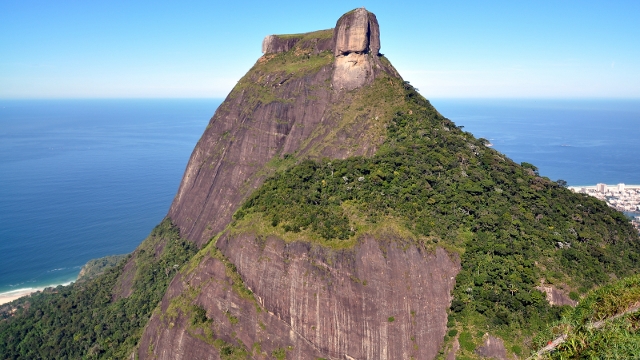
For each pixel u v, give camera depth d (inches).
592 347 1120.8
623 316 1240.2
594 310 1368.1
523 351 1689.2
